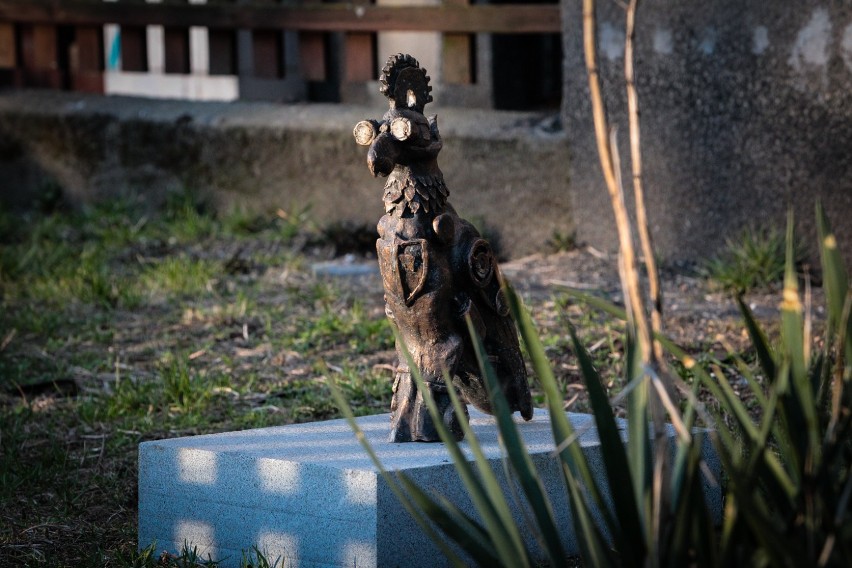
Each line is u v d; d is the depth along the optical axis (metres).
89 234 10.11
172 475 4.21
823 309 7.30
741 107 7.97
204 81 12.73
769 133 7.89
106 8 11.27
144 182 10.93
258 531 4.01
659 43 8.23
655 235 8.48
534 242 9.17
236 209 10.24
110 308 8.00
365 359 6.80
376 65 10.31
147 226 10.38
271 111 10.45
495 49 9.96
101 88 11.68
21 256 9.23
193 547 4.18
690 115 8.18
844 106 7.57
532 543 3.98
